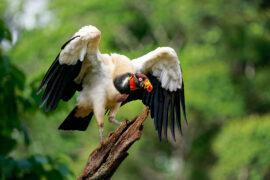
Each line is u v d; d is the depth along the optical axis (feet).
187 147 72.23
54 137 54.03
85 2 67.87
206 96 64.13
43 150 52.01
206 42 70.44
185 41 72.54
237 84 67.36
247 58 68.74
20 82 28.81
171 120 26.78
